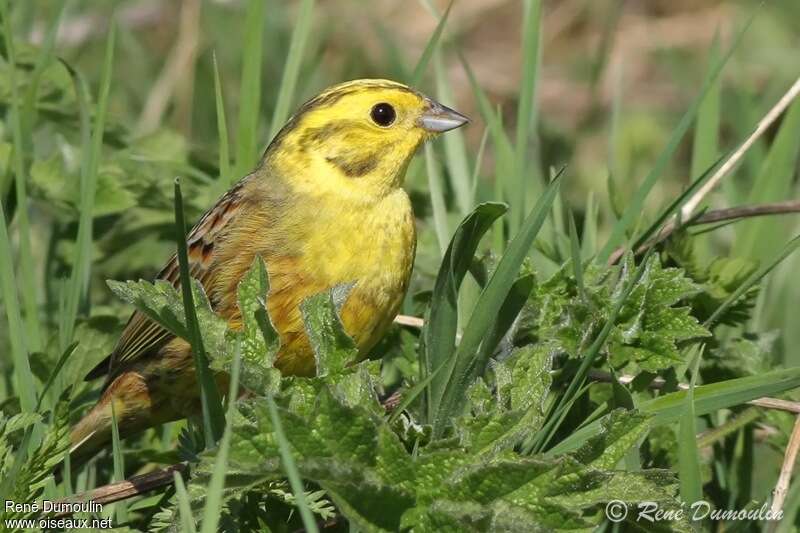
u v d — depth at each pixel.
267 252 9.71
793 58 17.23
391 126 10.03
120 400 10.09
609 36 15.14
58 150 12.00
